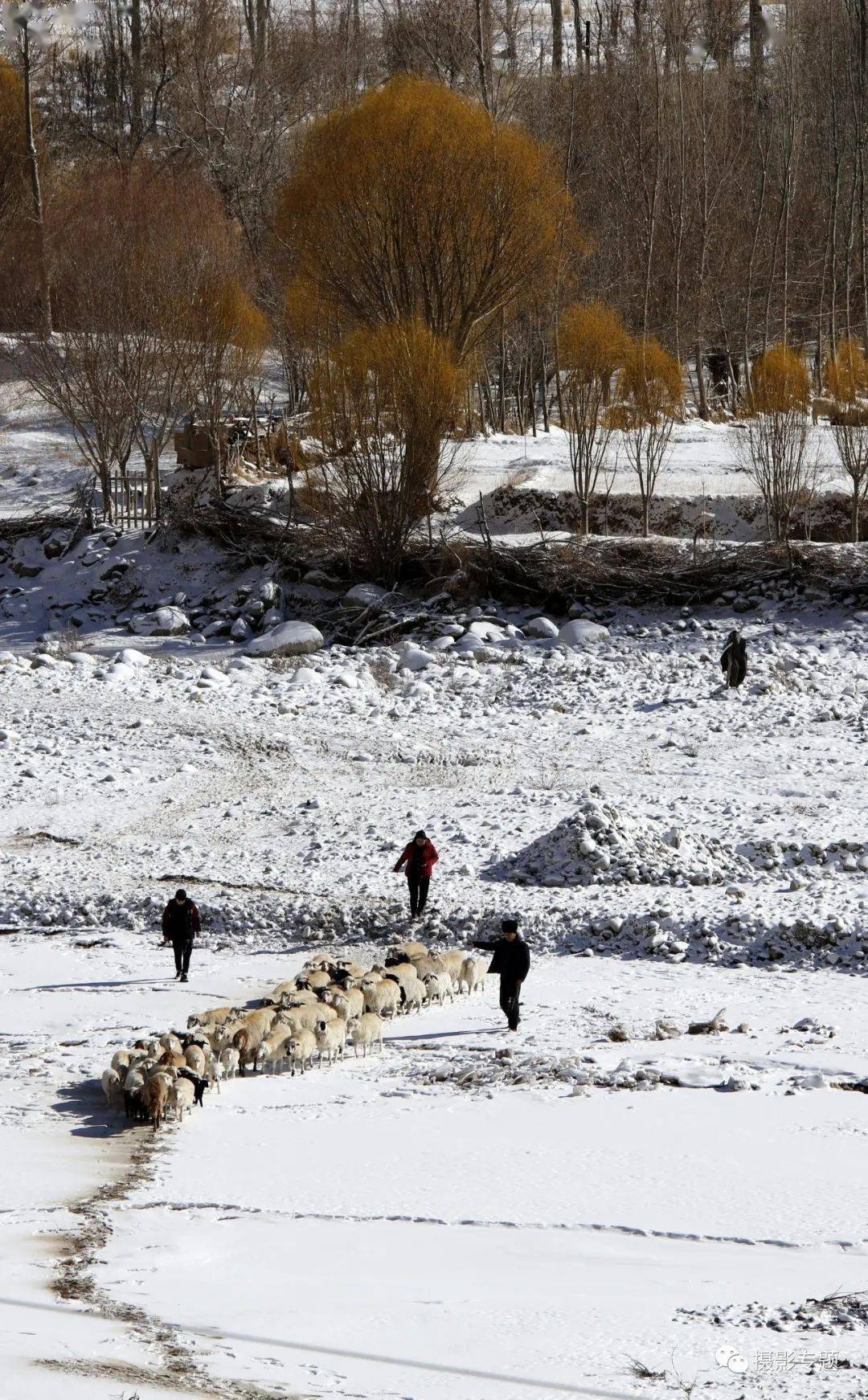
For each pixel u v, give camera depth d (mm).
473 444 141500
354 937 61031
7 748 91750
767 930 57344
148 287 146000
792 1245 26391
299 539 130625
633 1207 28938
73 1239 27734
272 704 103250
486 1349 20891
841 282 196125
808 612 116250
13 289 174875
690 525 130625
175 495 145000
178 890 55531
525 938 59875
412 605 124438
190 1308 23156
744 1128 34875
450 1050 45031
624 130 189125
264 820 77500
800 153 195625
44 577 138625
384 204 135375
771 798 77688
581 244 152750
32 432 176375
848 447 125375
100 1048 45625
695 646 112125
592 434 132500
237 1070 44156
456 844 71125
